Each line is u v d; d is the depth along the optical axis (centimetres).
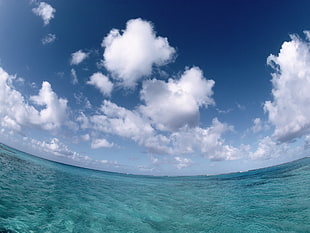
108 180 2208
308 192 917
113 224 571
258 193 1084
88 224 540
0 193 657
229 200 990
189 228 561
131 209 793
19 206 568
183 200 1043
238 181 2027
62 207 664
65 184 1262
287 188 1106
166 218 672
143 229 546
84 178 2023
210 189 1537
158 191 1447
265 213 663
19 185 867
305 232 465
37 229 436
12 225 425
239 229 533
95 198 948
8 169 1260
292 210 655
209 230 539
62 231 455
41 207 608
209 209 807
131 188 1582
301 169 2095
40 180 1173
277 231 491
